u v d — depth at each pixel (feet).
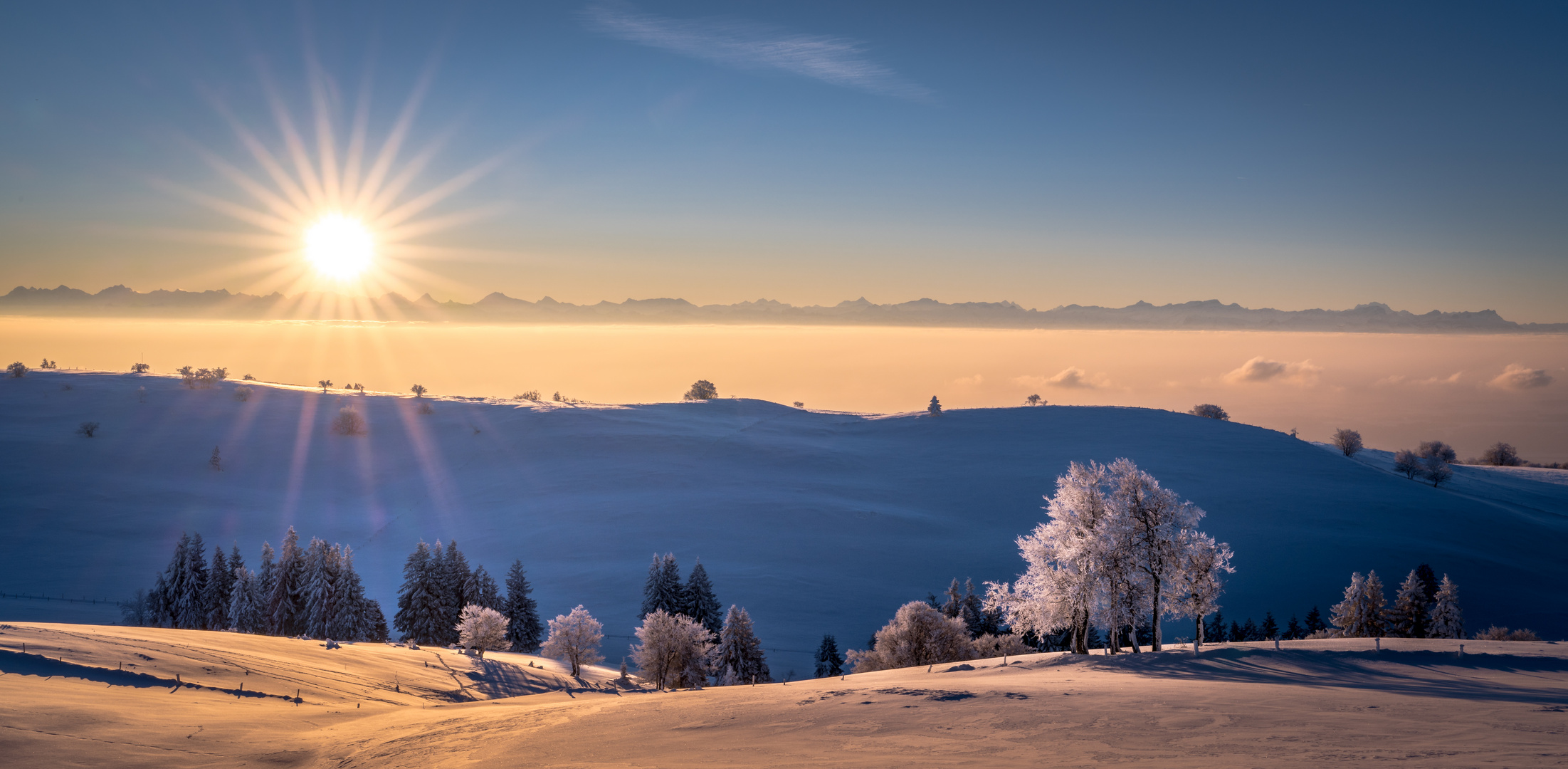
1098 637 301.84
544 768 79.92
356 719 124.06
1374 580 283.79
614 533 514.68
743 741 86.22
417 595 316.81
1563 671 131.44
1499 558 455.22
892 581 441.27
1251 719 82.17
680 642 235.40
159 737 98.94
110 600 376.68
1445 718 81.61
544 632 353.92
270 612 303.68
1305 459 625.41
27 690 110.22
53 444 620.49
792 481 620.49
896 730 86.43
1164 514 165.99
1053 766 66.23
